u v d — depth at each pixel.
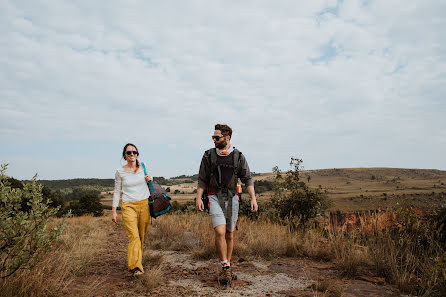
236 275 4.11
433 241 4.51
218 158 3.99
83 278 4.15
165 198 4.72
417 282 3.77
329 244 5.75
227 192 3.99
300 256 5.68
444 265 3.64
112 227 11.70
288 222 7.53
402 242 4.59
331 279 4.14
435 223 4.64
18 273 3.27
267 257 5.49
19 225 3.29
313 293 3.49
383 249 4.62
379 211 5.43
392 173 135.00
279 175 9.30
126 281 4.04
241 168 4.11
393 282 3.94
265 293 3.55
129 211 4.41
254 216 9.49
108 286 3.79
